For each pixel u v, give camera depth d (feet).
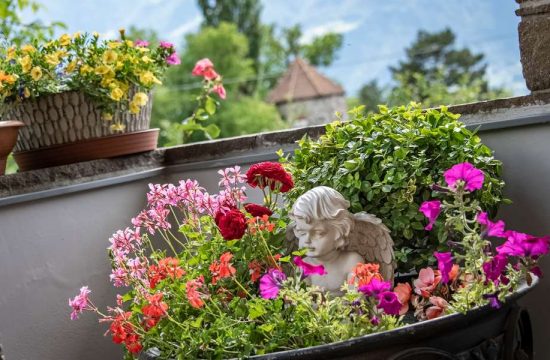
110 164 10.13
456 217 7.25
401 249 8.14
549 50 8.61
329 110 84.94
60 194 9.53
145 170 10.52
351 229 7.69
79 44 10.05
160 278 7.77
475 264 7.09
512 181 9.02
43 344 9.27
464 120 9.20
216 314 7.73
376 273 7.21
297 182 8.77
